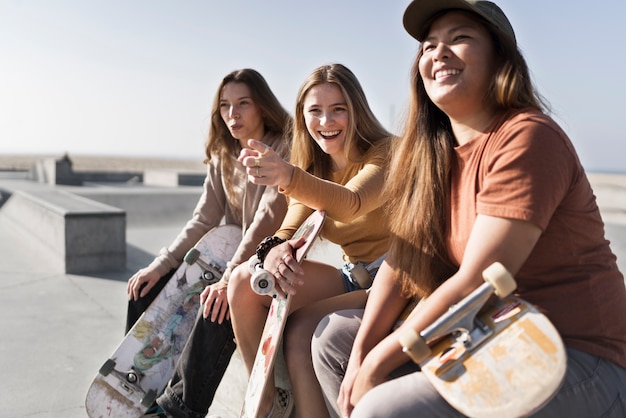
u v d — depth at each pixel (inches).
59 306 195.8
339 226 92.2
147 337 106.3
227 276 95.9
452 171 66.4
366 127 92.7
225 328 91.3
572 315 58.3
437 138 68.0
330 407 74.0
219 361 91.4
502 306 56.8
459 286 57.9
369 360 63.4
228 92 113.8
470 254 58.1
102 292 217.5
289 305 80.3
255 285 79.4
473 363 53.9
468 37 62.4
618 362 58.6
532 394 49.8
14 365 140.5
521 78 61.6
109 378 102.7
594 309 58.6
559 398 55.2
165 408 92.8
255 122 115.1
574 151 59.0
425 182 67.3
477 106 64.0
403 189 72.4
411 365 66.3
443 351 57.2
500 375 52.0
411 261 68.2
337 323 74.8
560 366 49.9
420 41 68.5
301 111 96.3
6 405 118.7
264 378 75.2
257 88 113.6
